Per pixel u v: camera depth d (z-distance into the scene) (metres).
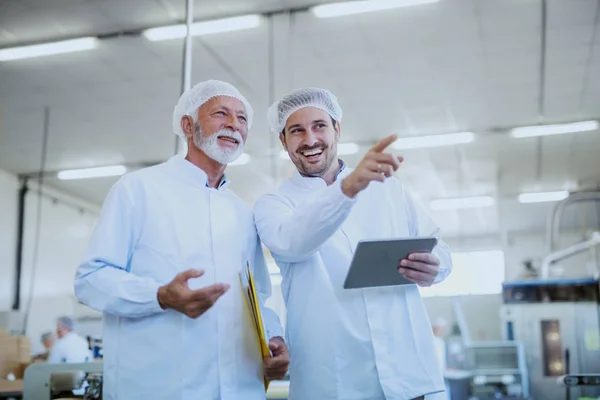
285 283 1.92
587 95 8.26
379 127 9.26
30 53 6.72
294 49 6.86
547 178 11.89
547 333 6.34
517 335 6.77
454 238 16.06
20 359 5.50
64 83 7.50
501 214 12.98
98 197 12.22
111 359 1.68
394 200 1.95
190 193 1.78
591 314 6.26
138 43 6.59
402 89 8.00
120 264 1.69
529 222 14.77
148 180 1.76
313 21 6.24
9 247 10.34
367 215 1.91
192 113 1.87
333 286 1.83
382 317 1.81
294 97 1.96
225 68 7.30
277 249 1.76
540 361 6.31
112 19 6.16
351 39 6.68
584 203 12.99
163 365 1.63
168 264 1.70
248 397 1.71
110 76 7.36
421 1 5.88
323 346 1.80
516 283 6.49
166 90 7.77
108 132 9.05
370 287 1.82
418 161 10.82
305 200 1.76
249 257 1.86
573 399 6.16
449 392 7.24
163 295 1.56
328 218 1.64
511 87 8.01
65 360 5.95
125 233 1.70
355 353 1.79
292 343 1.87
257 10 6.03
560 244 14.84
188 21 3.37
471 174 11.62
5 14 6.04
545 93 8.20
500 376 7.08
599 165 11.13
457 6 6.09
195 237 1.74
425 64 7.33
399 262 1.65
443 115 8.88
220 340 1.69
